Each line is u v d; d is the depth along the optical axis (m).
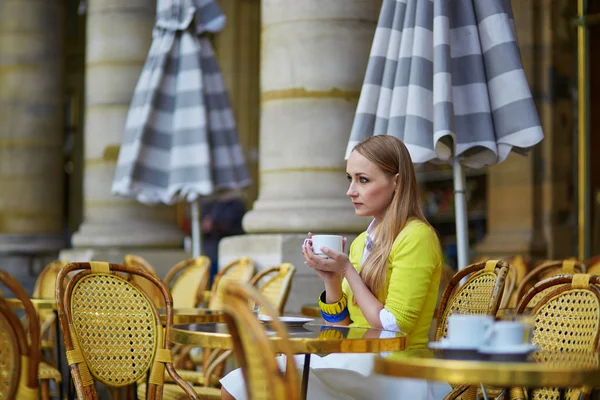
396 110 6.60
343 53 8.79
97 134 12.73
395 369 3.33
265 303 3.09
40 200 16.45
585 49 11.83
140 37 12.74
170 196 10.26
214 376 7.13
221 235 16.95
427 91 6.49
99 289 5.22
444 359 3.38
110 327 5.20
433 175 15.82
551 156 12.04
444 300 5.25
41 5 16.56
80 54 20.58
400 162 5.10
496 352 3.47
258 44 19.97
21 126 16.42
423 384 4.89
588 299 4.26
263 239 8.80
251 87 19.88
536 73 12.09
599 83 11.80
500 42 6.49
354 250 5.42
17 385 4.91
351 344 3.98
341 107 8.80
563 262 6.86
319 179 8.80
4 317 4.91
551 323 4.40
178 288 8.87
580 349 4.23
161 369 5.24
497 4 6.56
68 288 5.10
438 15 6.47
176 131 10.35
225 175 10.45
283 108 8.91
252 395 3.28
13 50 16.52
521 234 12.08
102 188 12.67
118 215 12.58
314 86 8.79
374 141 5.16
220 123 10.55
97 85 12.80
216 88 10.63
